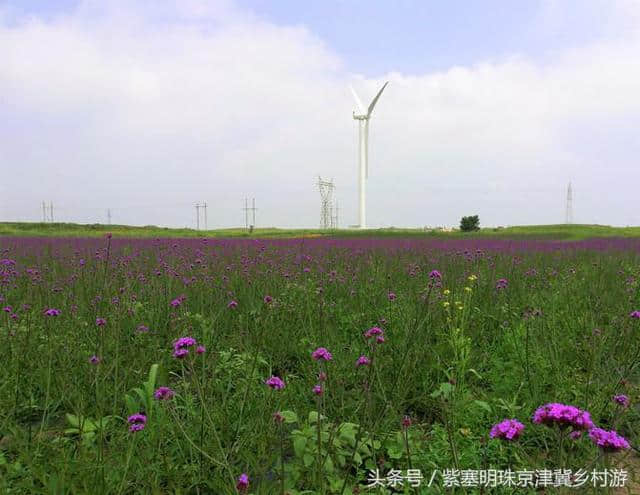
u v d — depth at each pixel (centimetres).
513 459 333
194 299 688
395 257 1288
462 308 532
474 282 707
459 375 440
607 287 785
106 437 350
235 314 642
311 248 1683
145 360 464
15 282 754
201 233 5491
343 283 822
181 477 303
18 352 437
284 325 577
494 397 419
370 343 448
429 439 370
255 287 735
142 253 1355
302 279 863
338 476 305
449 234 4547
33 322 518
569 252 1606
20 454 305
